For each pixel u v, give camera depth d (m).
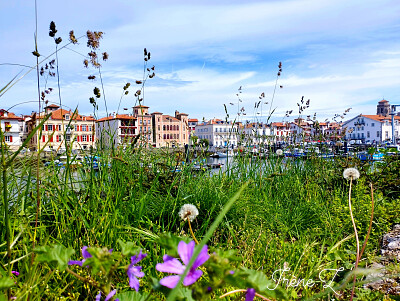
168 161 5.40
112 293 0.99
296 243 3.42
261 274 0.90
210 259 0.83
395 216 4.50
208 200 4.16
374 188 5.86
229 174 5.64
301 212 4.79
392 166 6.36
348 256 3.20
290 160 7.14
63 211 2.88
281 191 5.81
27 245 2.27
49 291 1.79
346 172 2.29
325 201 5.50
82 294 2.10
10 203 2.72
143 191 4.12
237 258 0.86
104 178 3.64
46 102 3.56
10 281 0.95
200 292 0.80
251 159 6.58
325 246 3.73
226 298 1.81
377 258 3.05
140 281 2.09
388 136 110.50
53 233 2.93
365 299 2.24
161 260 2.39
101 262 0.94
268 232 3.84
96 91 4.31
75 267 2.04
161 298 1.55
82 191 3.25
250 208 4.34
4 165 1.38
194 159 5.55
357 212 4.39
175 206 3.61
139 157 5.14
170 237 0.86
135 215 3.41
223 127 114.81
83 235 2.69
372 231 3.90
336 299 2.28
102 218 2.71
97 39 3.79
